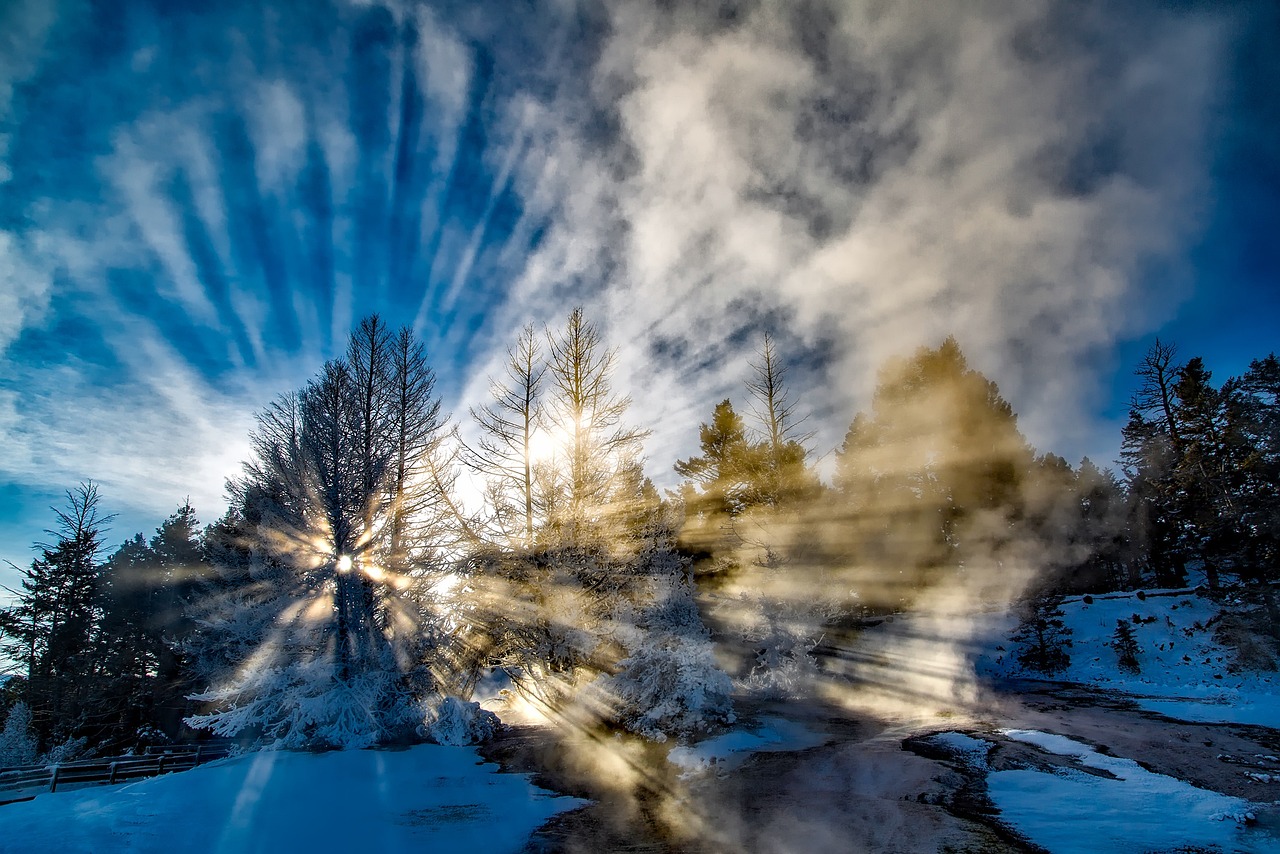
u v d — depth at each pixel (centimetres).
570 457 1873
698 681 1457
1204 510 2773
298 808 959
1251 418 2730
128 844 778
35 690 2756
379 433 1784
